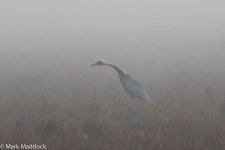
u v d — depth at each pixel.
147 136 17.02
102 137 17.06
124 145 16.11
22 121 20.64
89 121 18.70
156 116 21.06
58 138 16.89
